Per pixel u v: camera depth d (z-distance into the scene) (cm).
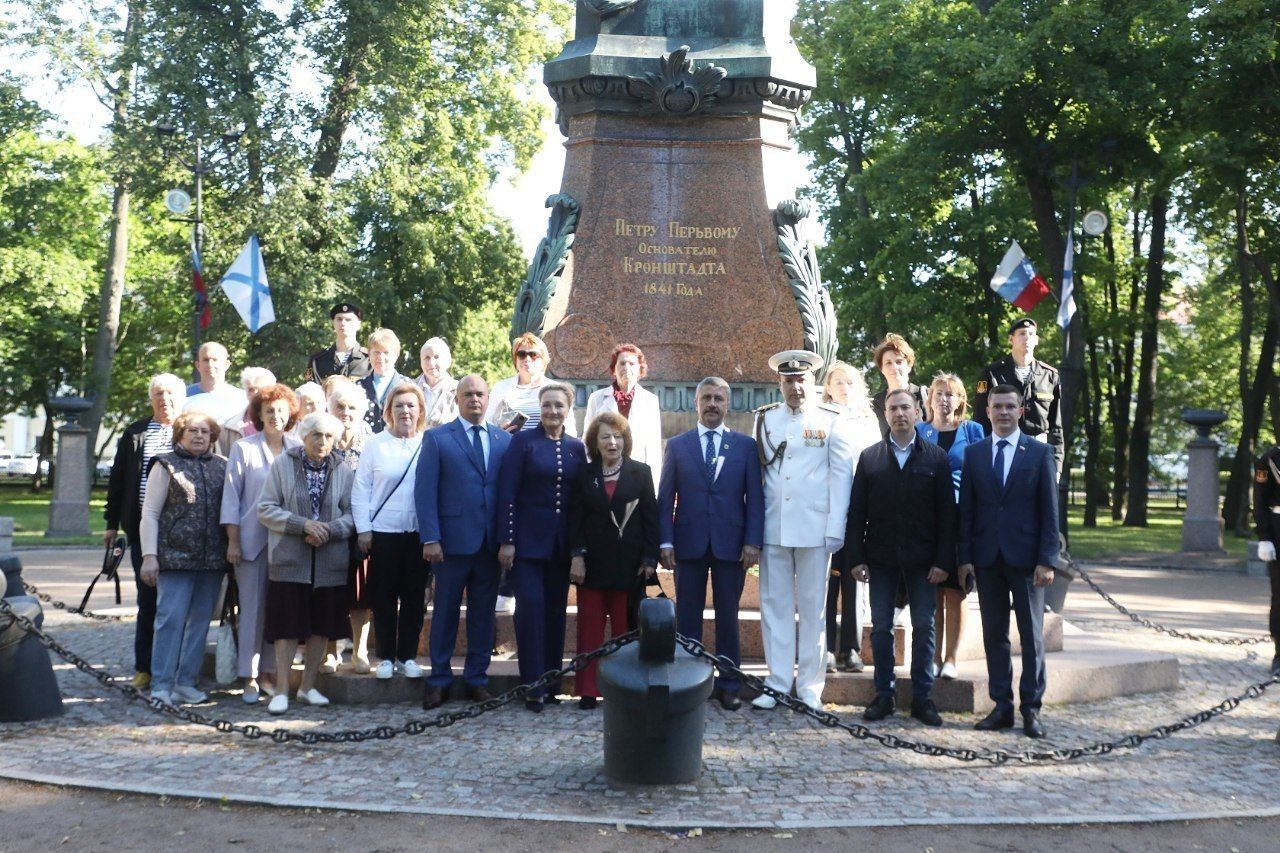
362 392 950
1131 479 3909
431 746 773
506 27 3578
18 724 831
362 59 3362
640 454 998
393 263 3719
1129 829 633
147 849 581
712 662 721
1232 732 866
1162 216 3666
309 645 893
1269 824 646
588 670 886
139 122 3278
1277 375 3666
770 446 900
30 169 4203
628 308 1134
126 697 921
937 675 912
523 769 721
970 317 3431
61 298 4275
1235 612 1666
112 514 997
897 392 874
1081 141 2981
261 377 1027
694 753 704
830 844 600
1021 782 716
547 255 1139
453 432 895
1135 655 1042
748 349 1130
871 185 3250
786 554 899
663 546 891
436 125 3475
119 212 4034
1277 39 2470
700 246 1137
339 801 648
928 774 729
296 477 880
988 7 3081
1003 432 865
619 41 1140
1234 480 3512
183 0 3275
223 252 3244
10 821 619
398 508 906
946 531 861
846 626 950
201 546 896
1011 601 878
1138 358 4834
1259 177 2698
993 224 3238
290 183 3262
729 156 1139
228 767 718
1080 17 2753
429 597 1112
